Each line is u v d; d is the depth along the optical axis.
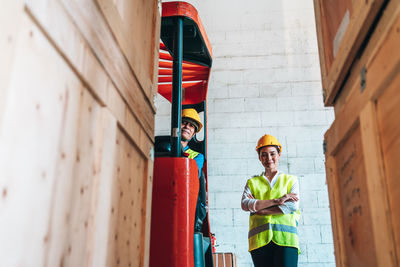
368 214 1.50
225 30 7.23
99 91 1.44
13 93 0.91
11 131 0.90
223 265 4.47
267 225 3.54
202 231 3.44
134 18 2.02
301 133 6.48
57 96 1.14
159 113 6.79
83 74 1.29
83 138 1.33
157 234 2.44
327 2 2.09
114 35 1.62
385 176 1.32
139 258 1.97
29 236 0.98
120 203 1.70
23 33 0.95
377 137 1.36
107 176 1.53
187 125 3.59
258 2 7.39
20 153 0.94
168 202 2.48
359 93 1.53
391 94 1.26
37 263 1.02
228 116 6.66
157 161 2.55
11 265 0.90
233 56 7.04
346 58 1.65
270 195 3.74
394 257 1.24
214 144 6.52
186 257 2.39
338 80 1.82
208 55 4.03
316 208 6.07
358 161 1.62
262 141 4.05
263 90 6.78
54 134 1.12
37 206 1.02
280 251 3.49
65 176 1.19
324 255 5.85
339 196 1.94
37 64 1.02
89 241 1.36
